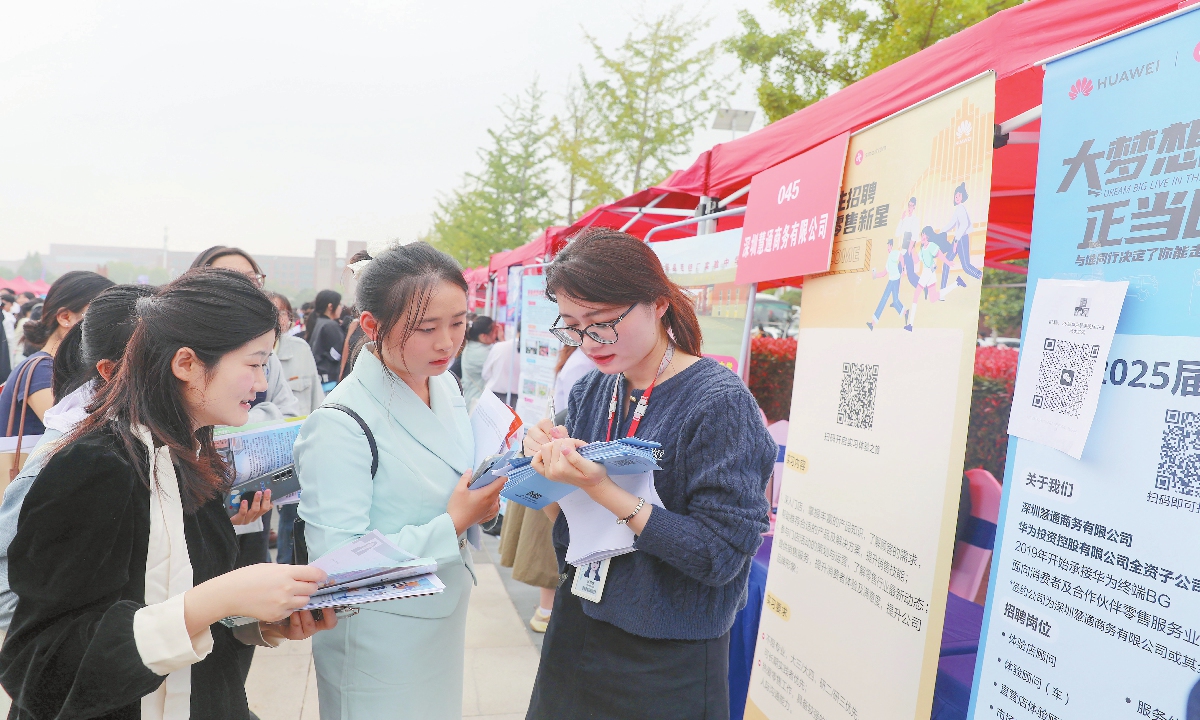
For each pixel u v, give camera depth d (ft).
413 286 4.52
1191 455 3.10
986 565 9.64
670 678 4.34
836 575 6.00
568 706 4.66
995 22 5.29
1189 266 3.16
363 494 4.58
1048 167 4.03
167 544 3.56
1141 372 3.36
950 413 4.86
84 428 3.54
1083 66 3.84
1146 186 3.42
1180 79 3.28
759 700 7.07
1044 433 3.88
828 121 7.36
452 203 78.54
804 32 26.58
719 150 10.19
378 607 4.79
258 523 6.87
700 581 4.18
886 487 5.45
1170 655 3.15
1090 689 3.53
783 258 7.43
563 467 3.96
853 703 5.57
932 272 5.15
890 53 21.97
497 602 13.11
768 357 16.47
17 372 7.39
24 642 3.23
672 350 4.79
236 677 4.01
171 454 3.67
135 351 3.62
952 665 6.65
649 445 3.93
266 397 10.25
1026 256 15.37
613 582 4.46
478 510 4.87
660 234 17.17
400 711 4.86
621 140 40.14
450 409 5.37
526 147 61.05
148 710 3.51
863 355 5.94
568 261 4.36
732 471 4.17
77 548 3.21
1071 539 3.70
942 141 5.12
